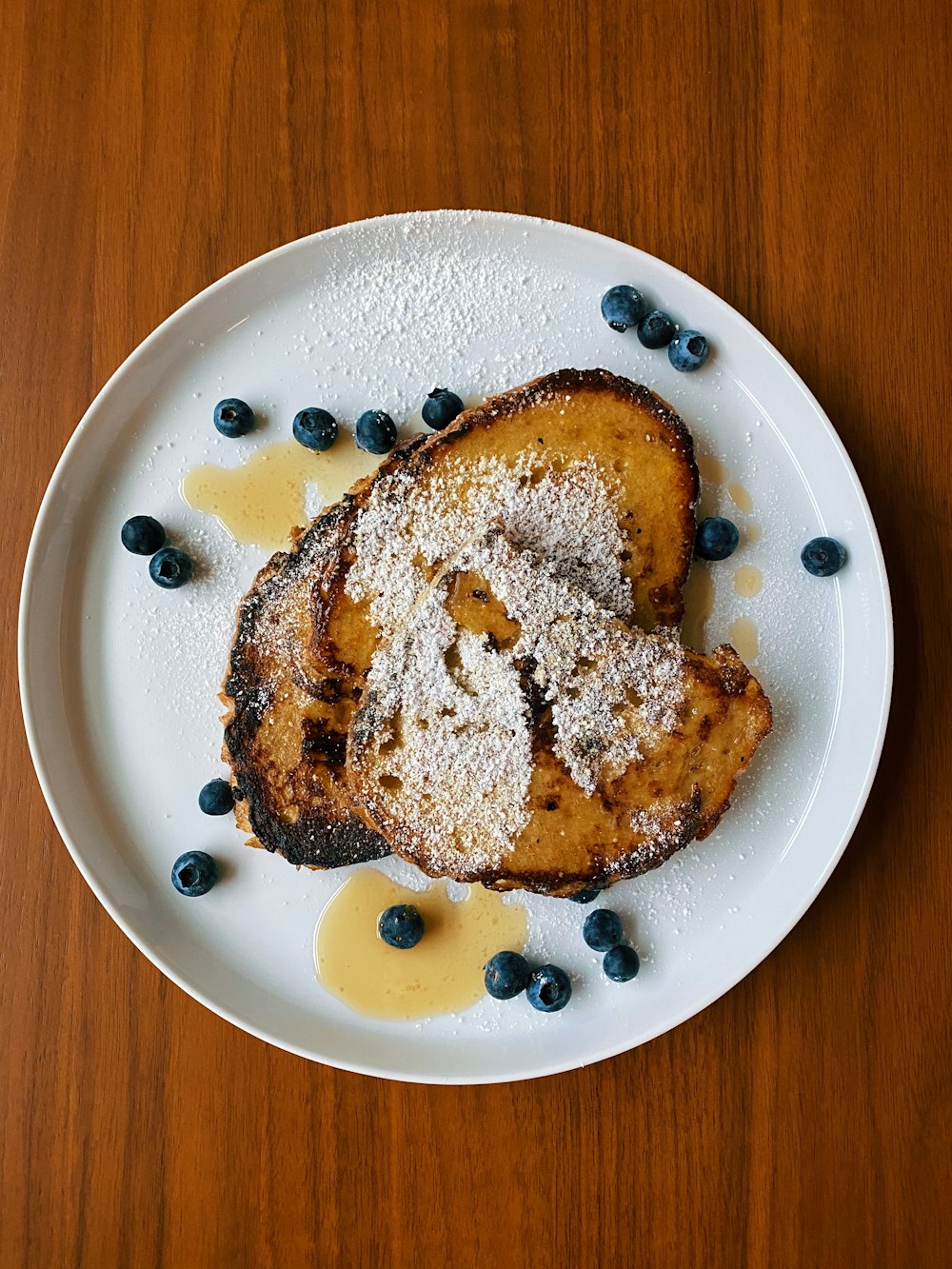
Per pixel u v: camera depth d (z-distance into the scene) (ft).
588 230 1.05
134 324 1.11
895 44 1.12
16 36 1.13
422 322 1.08
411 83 1.11
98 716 1.09
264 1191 1.09
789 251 1.11
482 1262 1.09
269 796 1.02
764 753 1.08
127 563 1.10
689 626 1.08
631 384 1.01
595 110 1.11
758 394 1.08
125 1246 1.09
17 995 1.10
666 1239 1.09
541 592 0.95
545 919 1.07
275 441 1.09
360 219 1.11
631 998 1.06
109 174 1.12
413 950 1.07
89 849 1.08
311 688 0.99
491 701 0.94
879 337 1.11
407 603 0.98
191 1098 1.10
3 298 1.12
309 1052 1.03
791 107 1.11
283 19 1.12
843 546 1.07
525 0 1.12
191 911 1.08
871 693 1.05
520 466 1.00
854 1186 1.09
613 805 0.96
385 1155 1.09
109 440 1.09
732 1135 1.09
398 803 0.95
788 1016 1.10
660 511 1.01
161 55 1.12
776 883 1.07
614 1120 1.10
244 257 1.11
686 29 1.12
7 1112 1.10
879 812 1.10
